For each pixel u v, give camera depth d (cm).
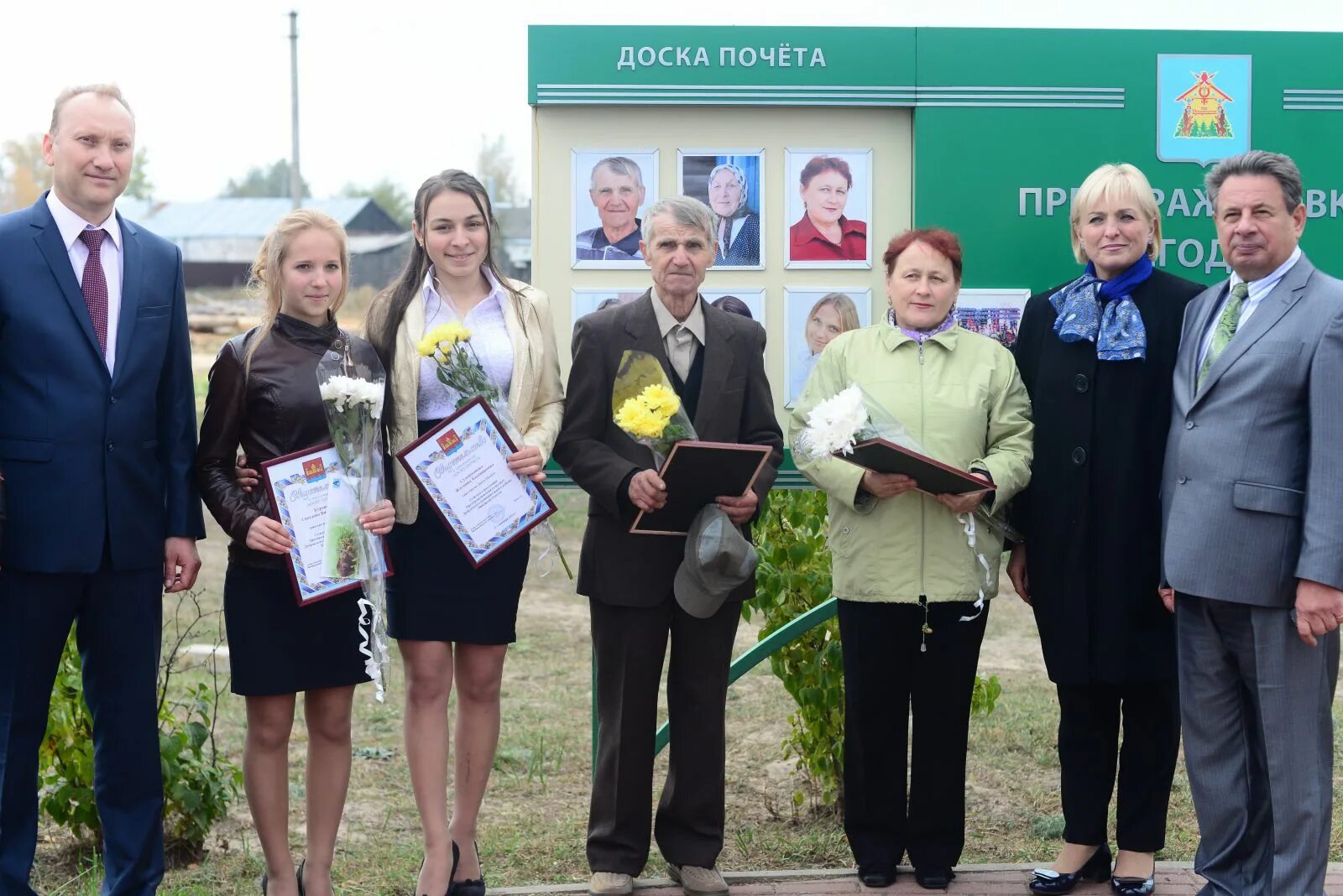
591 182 485
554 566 1247
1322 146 493
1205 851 410
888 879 440
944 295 426
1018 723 704
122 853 391
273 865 405
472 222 414
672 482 395
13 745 379
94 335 377
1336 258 496
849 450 395
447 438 398
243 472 394
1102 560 417
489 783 620
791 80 482
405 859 508
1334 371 366
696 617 420
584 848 520
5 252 372
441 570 409
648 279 489
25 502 371
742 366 429
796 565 536
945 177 487
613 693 436
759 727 729
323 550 385
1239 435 381
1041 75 487
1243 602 381
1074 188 489
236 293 3966
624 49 477
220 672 827
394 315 416
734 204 489
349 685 405
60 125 375
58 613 381
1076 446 419
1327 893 432
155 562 392
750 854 510
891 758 438
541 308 430
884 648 429
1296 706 383
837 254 493
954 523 421
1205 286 424
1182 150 491
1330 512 365
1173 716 427
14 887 379
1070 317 423
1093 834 433
